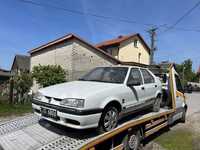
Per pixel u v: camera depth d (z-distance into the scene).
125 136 5.10
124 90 5.05
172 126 9.12
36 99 4.77
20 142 4.46
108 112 4.58
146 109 6.40
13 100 11.55
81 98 4.05
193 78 61.34
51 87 4.95
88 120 4.06
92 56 19.50
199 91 42.50
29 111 10.30
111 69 5.77
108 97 4.52
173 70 8.20
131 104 5.32
